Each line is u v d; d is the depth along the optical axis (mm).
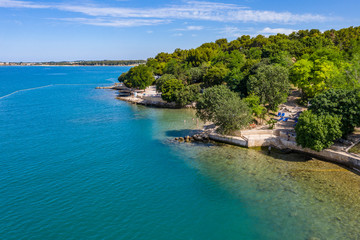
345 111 55969
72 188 45625
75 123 91438
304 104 91750
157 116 102312
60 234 33844
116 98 150500
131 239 33156
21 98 152625
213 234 34156
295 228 34844
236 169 53062
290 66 109188
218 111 66062
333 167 52188
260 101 82438
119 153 62719
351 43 141125
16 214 37938
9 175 50219
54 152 62906
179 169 53781
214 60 166375
